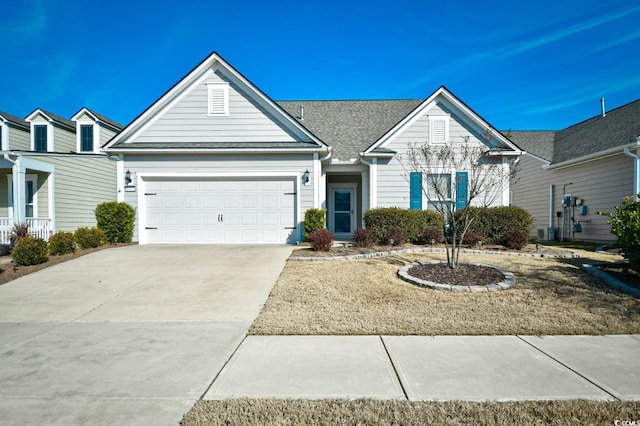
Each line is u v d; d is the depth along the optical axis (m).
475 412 2.79
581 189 14.66
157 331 4.72
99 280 7.34
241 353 3.95
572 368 3.54
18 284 7.11
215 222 12.07
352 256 9.09
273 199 12.09
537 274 7.35
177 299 6.15
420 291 6.36
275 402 2.94
